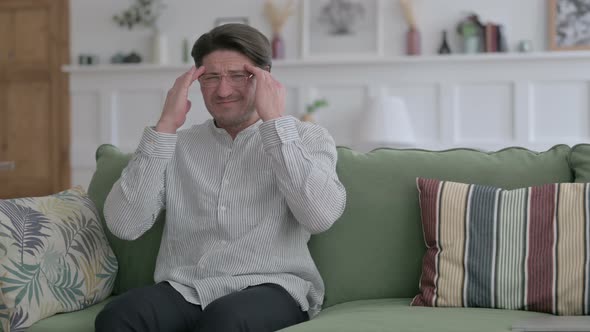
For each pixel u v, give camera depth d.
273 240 1.76
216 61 1.82
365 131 4.72
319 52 5.17
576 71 4.78
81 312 1.78
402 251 1.87
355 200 1.92
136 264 2.00
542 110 4.84
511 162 1.88
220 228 1.77
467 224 1.72
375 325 1.46
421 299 1.74
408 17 4.99
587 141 4.78
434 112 5.00
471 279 1.69
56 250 1.79
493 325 1.44
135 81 5.39
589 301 1.59
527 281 1.64
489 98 4.92
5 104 5.66
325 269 1.90
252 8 5.27
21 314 1.66
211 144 1.87
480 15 4.96
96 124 5.49
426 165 1.92
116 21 5.46
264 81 1.78
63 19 5.56
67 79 5.54
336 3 5.15
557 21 4.82
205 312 1.56
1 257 1.68
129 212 1.81
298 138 1.75
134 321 1.57
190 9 5.36
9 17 5.64
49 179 5.59
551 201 1.68
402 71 5.04
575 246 1.62
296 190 1.70
